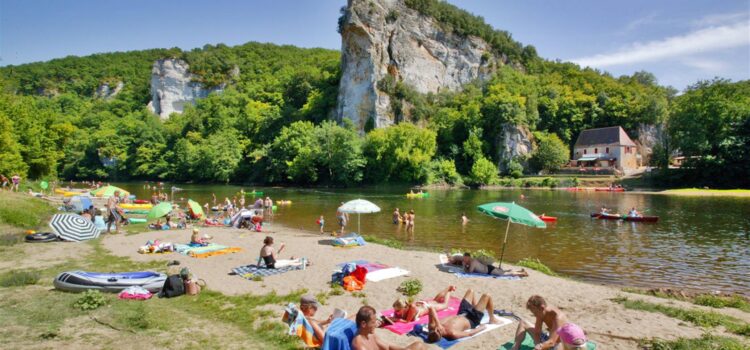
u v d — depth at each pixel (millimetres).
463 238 27469
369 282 14555
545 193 70062
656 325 10484
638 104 114250
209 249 20266
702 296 14148
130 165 117688
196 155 101062
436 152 101438
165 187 86250
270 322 10383
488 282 14766
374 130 96125
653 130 112125
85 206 33781
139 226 29516
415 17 122125
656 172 83125
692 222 34812
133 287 12492
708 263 20531
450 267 16891
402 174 89438
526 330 8281
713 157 74000
